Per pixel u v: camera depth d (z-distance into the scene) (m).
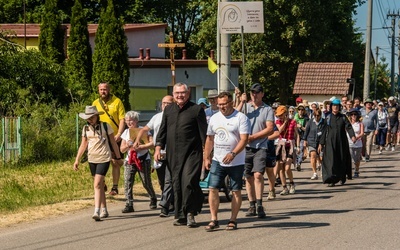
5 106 25.14
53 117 24.16
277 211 13.38
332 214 12.88
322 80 40.75
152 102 32.06
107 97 15.25
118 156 12.84
